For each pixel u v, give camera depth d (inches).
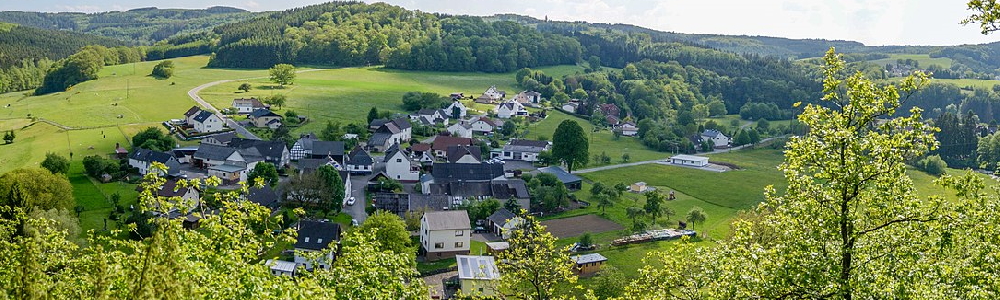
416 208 3841.0
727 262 1098.1
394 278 1248.8
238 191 1321.4
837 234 987.3
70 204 3420.3
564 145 5251.0
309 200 3838.6
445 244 3267.7
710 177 5447.8
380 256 1280.8
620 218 4001.0
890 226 1021.2
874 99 1005.8
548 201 4084.6
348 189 4286.4
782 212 1074.1
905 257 977.5
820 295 957.2
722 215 4210.1
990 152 6309.1
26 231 1278.3
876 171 984.9
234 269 1091.3
